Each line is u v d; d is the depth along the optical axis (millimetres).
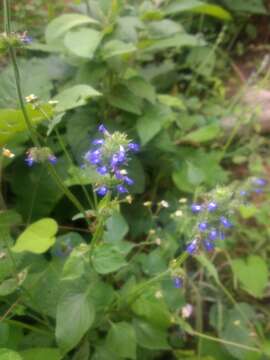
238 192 370
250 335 439
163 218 523
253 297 499
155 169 565
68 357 389
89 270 357
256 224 569
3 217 400
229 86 771
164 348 390
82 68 508
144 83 540
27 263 400
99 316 386
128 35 514
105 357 381
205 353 436
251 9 841
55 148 500
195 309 477
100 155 316
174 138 593
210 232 326
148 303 392
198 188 469
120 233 389
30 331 404
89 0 546
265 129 673
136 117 535
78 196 502
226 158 646
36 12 642
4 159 464
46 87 491
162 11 600
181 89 741
